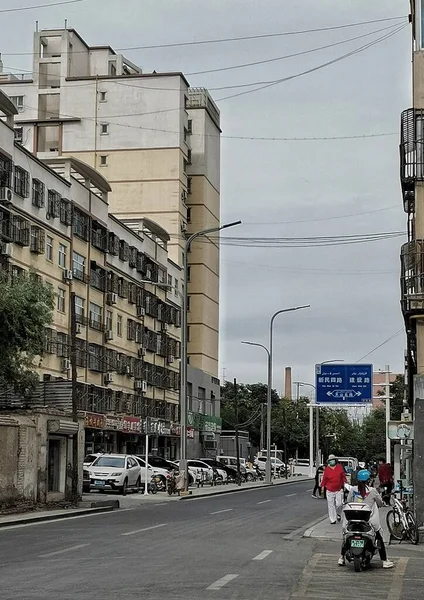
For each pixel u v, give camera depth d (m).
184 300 46.12
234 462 80.56
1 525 23.89
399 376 78.31
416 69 26.97
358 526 15.45
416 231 25.92
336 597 12.22
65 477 35.19
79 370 59.22
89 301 61.38
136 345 72.25
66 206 57.03
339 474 25.75
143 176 84.31
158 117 84.56
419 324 25.44
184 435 45.47
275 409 123.94
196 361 90.81
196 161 91.06
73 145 84.81
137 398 71.69
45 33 86.06
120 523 25.17
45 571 14.01
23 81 85.25
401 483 28.81
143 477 47.97
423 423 22.98
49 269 54.25
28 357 33.62
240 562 15.90
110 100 84.94
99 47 88.69
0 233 46.94
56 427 32.50
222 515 29.56
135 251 71.62
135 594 11.70
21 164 50.19
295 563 16.14
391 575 14.82
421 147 26.17
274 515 30.08
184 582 13.00
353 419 164.38
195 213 90.81
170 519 27.17
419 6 27.23
